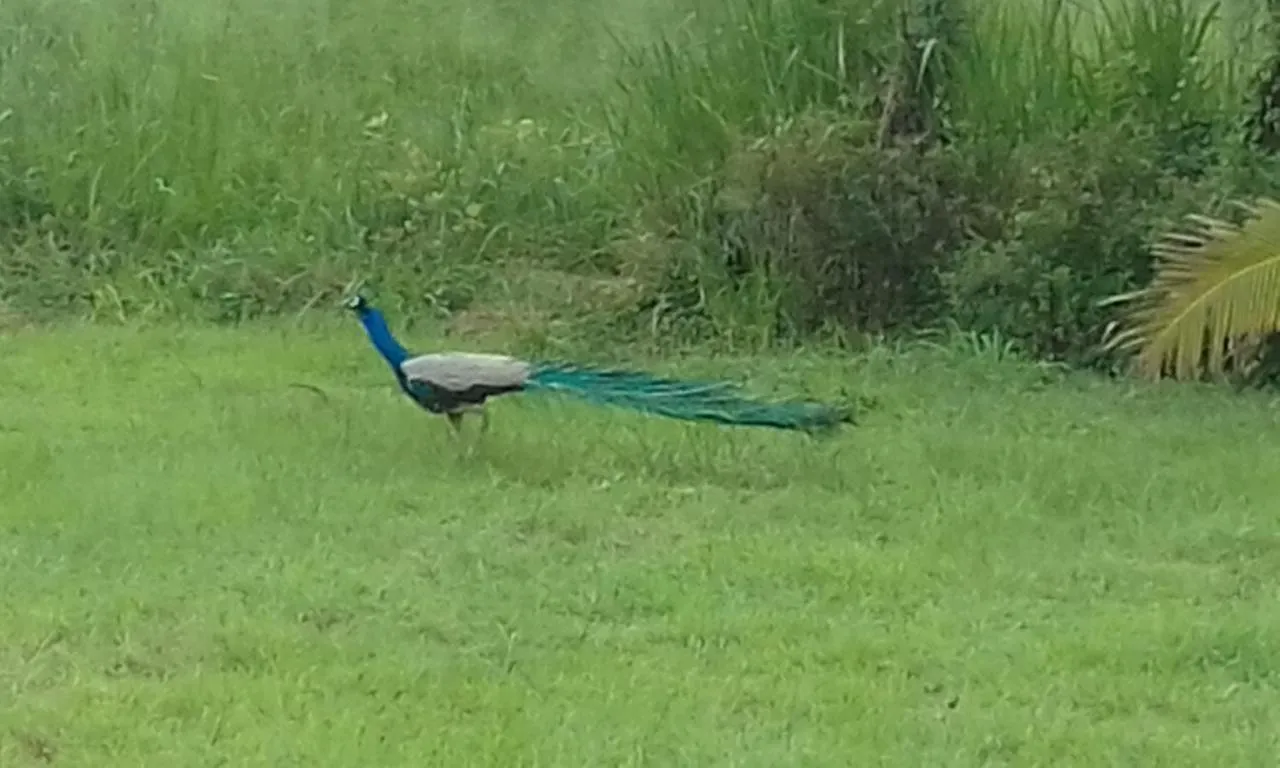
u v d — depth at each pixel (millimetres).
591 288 12188
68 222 12883
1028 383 11008
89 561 7914
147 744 6406
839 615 7566
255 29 15336
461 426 9453
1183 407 10578
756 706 6770
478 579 7867
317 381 10828
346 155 13531
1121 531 8531
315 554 8055
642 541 8367
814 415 9391
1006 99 12172
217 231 12961
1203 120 11914
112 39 14414
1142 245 11250
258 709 6672
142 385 10625
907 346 11594
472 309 12344
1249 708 6828
